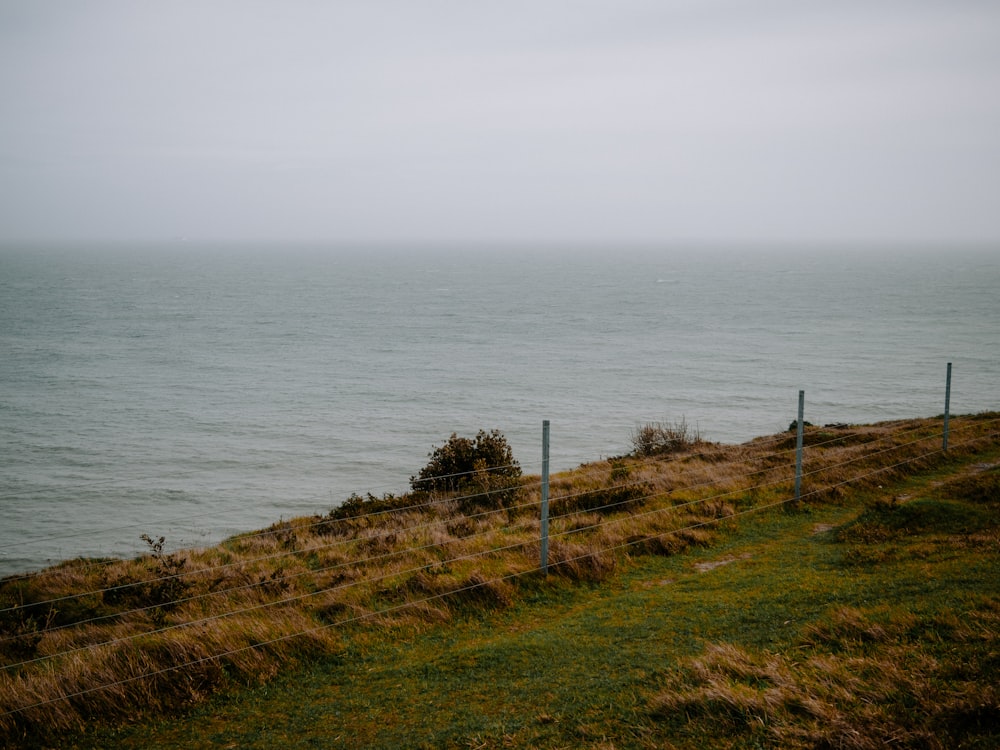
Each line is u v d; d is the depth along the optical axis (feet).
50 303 627.05
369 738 22.08
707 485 58.23
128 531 127.34
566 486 61.67
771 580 35.50
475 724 22.12
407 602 33.86
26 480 160.25
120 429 211.41
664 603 33.30
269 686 26.45
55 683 25.30
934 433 78.02
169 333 447.01
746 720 19.58
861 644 24.26
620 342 396.98
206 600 36.83
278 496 150.00
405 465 173.88
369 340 418.10
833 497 54.13
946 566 32.96
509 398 253.24
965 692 19.12
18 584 43.75
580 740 20.20
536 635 29.94
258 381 291.99
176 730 23.57
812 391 251.60
